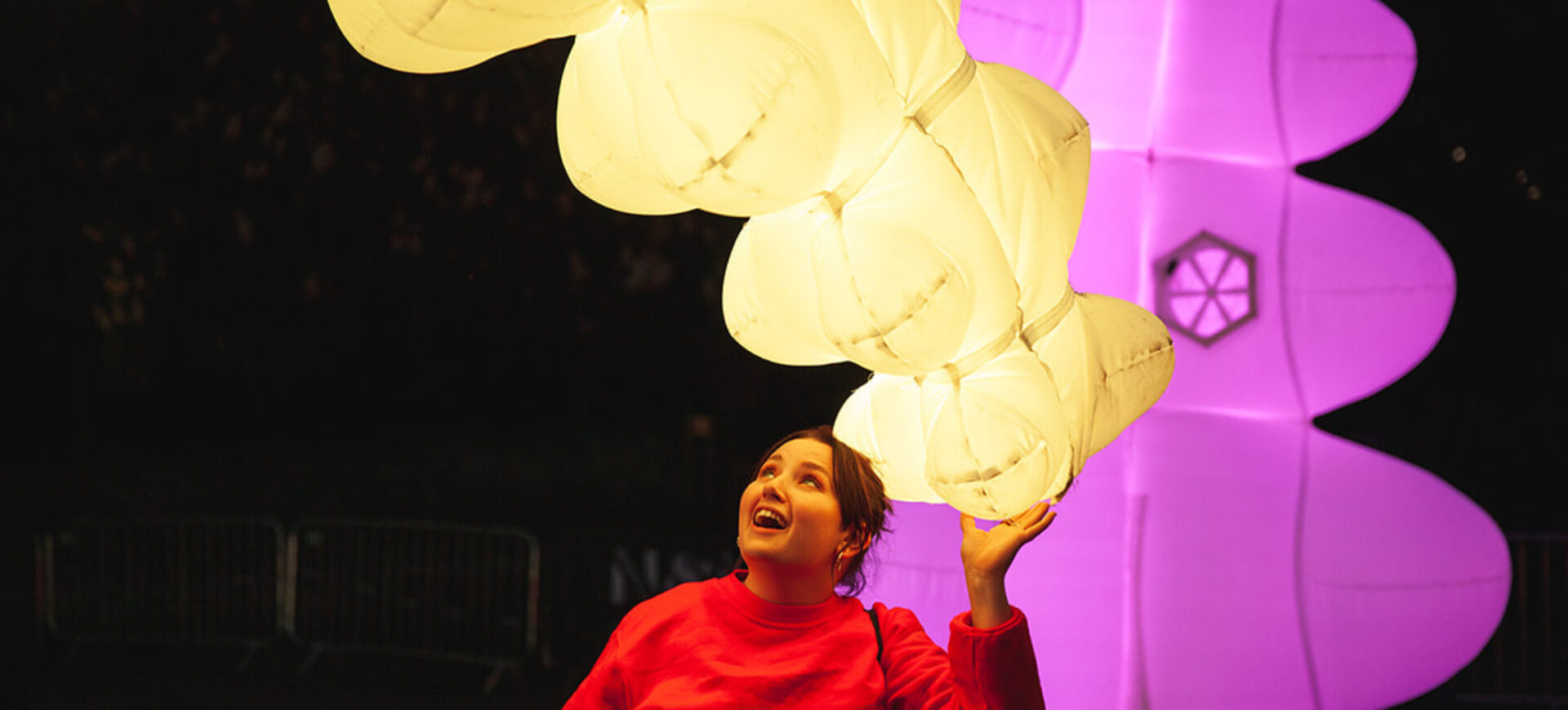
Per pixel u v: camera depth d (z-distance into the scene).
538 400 12.91
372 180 9.55
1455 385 14.15
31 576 8.84
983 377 2.32
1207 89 4.42
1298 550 4.36
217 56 9.16
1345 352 4.44
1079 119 2.49
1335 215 4.54
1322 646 4.33
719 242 10.66
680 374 12.39
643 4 1.92
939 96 2.24
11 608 8.80
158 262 10.10
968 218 2.12
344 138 9.34
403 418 13.62
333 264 10.04
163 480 12.88
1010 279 2.20
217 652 8.84
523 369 12.03
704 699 2.62
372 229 9.79
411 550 8.77
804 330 2.33
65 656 8.67
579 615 8.70
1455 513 4.57
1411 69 4.59
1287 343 4.42
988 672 2.46
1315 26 4.54
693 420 13.01
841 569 2.90
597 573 8.80
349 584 8.76
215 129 9.34
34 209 9.85
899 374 2.19
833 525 2.75
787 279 2.27
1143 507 4.29
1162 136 4.41
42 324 11.31
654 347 11.88
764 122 1.86
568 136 2.22
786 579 2.73
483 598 8.59
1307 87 4.50
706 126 1.86
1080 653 4.24
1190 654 4.22
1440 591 4.44
